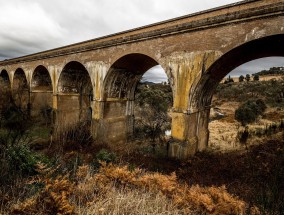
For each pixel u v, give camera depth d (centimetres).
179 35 933
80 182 414
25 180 418
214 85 1023
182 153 921
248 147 1161
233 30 762
